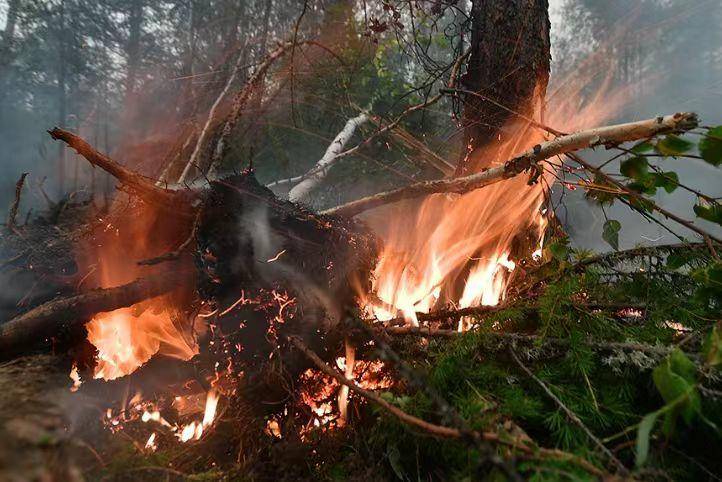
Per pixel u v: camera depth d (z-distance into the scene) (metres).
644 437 1.00
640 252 1.98
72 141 1.95
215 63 6.59
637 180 1.85
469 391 1.48
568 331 1.61
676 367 1.14
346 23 5.47
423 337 1.80
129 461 1.36
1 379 1.41
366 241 2.25
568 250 2.20
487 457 0.95
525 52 2.66
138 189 2.03
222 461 1.55
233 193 2.02
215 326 1.93
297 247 2.02
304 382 1.80
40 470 0.99
